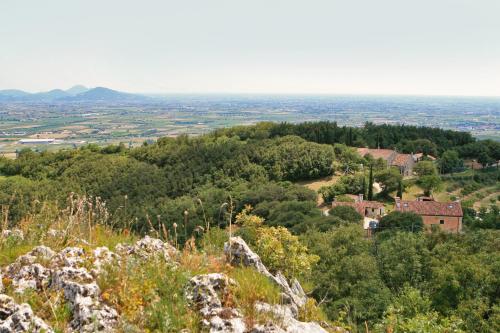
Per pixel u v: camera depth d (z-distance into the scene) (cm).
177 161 8788
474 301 2162
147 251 878
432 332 1260
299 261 1148
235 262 926
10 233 934
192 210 4853
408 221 5238
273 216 5484
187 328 611
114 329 582
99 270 721
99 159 8938
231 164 8262
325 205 7119
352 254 3100
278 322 659
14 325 557
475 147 10938
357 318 2172
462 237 3388
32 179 8462
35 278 711
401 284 2703
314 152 8662
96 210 1082
